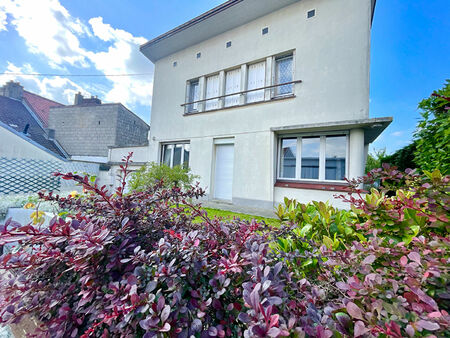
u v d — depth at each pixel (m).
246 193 6.38
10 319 1.08
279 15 6.24
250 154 6.43
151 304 0.87
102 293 1.09
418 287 0.80
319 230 1.86
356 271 1.07
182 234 1.30
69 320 1.08
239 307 0.95
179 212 1.78
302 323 0.80
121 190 1.54
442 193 1.26
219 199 7.19
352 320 0.78
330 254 1.24
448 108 1.68
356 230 1.69
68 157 13.96
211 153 7.30
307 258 1.33
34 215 2.19
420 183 1.56
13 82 15.12
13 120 13.51
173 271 0.99
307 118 5.60
